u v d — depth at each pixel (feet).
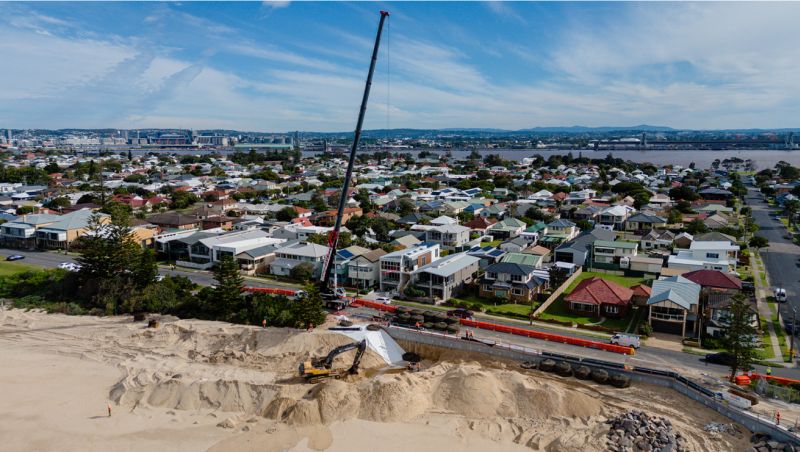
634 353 166.71
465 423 136.15
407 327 190.60
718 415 133.28
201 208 453.99
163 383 153.79
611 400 143.33
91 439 129.08
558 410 136.56
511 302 224.94
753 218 420.36
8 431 131.23
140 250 256.11
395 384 144.77
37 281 251.60
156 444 127.44
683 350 171.12
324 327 191.72
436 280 227.20
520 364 165.68
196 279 263.08
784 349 171.94
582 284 219.82
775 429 120.37
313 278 261.65
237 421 138.92
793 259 291.58
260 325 200.54
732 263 257.75
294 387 152.05
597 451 119.75
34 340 192.95
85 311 223.10
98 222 275.39
